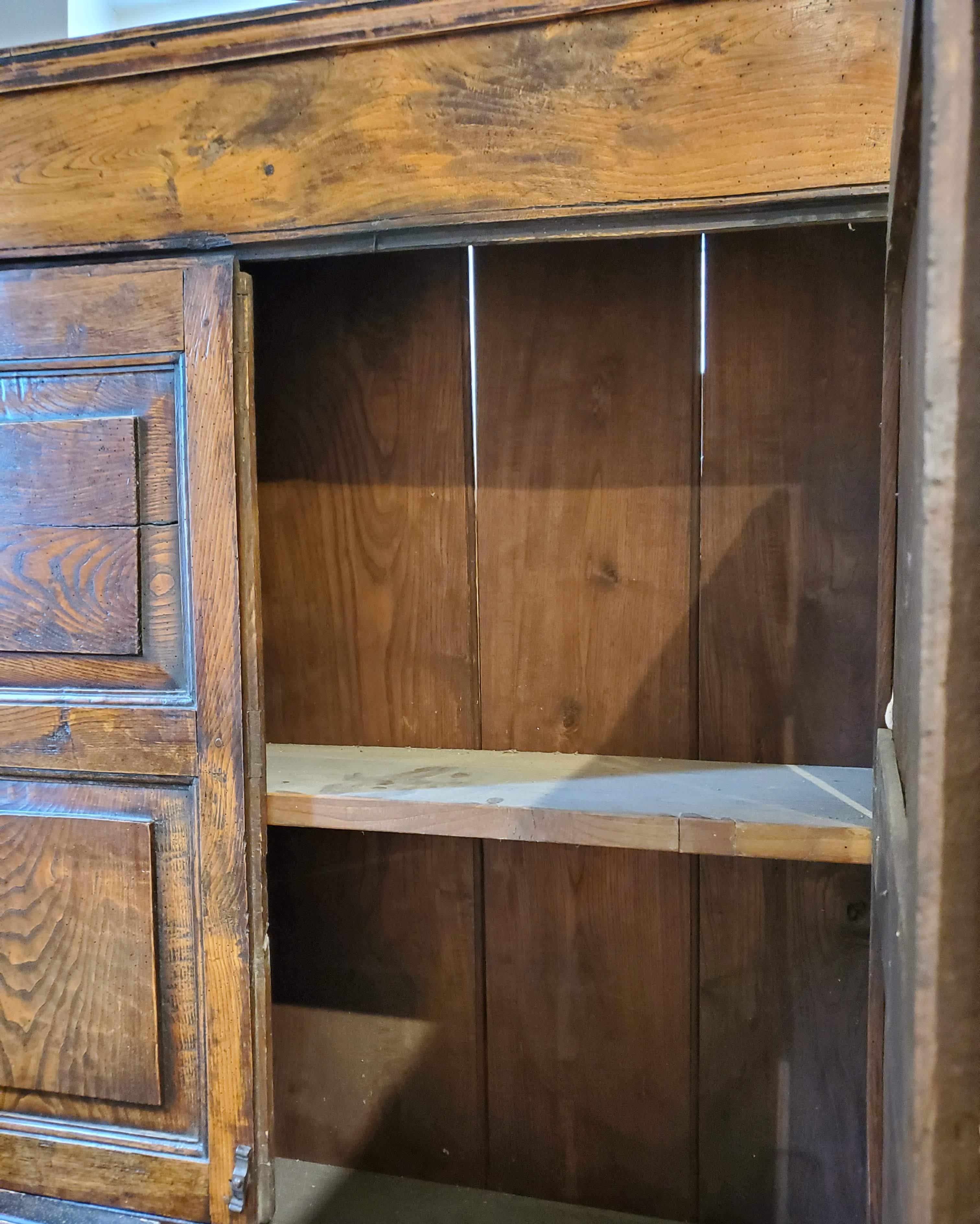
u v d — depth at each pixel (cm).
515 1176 120
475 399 112
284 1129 127
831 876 108
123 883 91
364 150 81
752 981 111
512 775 102
